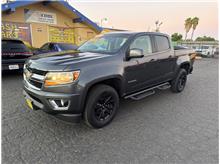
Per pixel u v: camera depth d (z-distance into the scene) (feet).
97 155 7.71
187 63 17.80
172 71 15.81
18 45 21.22
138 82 12.17
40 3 41.14
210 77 26.66
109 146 8.37
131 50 10.78
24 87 10.09
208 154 7.97
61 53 11.24
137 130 9.92
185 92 17.84
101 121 10.04
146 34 12.96
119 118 11.43
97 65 9.26
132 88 11.82
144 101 14.82
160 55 13.79
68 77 8.24
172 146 8.50
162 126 10.47
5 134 9.11
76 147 8.23
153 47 13.37
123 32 13.04
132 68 11.28
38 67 8.91
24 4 36.86
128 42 11.37
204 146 8.55
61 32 46.83
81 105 8.72
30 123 10.33
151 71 13.10
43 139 8.79
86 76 8.68
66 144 8.45
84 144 8.48
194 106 13.85
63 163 7.18
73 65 8.45
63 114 8.68
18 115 11.29
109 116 10.50
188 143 8.78
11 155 7.54
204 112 12.69
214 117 11.87
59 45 29.71
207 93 17.60
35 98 9.25
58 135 9.20
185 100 15.29
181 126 10.53
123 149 8.17
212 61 56.29
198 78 25.81
